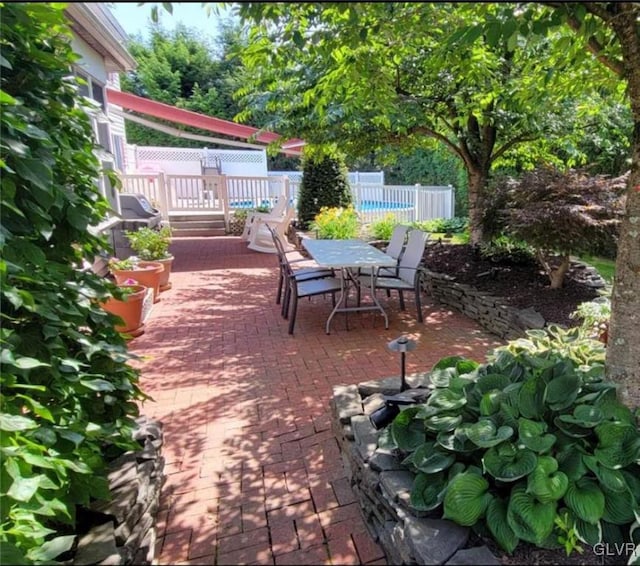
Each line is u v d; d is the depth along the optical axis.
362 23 2.21
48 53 1.76
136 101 8.12
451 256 5.96
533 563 1.37
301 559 1.68
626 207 1.87
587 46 2.20
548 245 3.84
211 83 19.27
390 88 3.52
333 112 4.83
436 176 13.57
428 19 2.43
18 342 1.48
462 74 3.95
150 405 2.89
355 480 2.02
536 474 1.46
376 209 11.00
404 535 1.48
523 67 3.78
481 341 3.98
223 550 1.74
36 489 1.29
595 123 5.47
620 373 1.88
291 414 2.76
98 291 1.96
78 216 1.78
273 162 21.38
